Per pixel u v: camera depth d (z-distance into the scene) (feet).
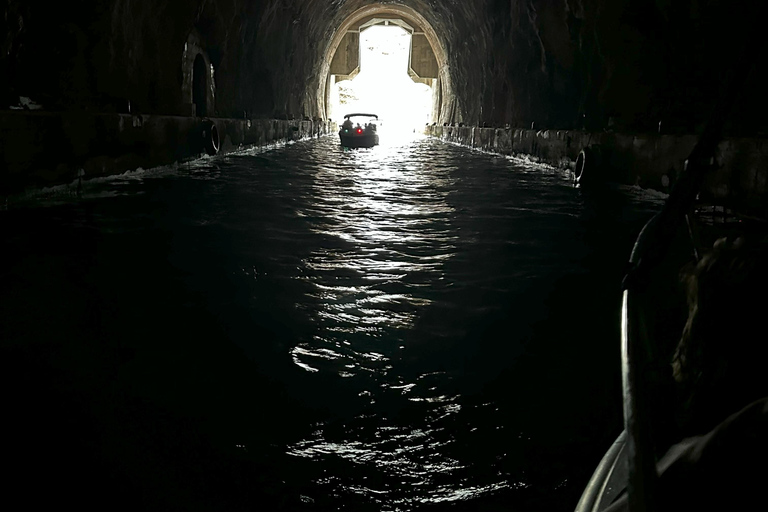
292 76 105.81
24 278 16.89
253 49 80.28
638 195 35.73
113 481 7.79
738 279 3.77
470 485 7.91
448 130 118.73
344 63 153.69
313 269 18.63
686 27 37.22
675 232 4.28
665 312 10.28
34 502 7.33
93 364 11.38
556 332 13.55
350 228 25.23
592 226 26.18
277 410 9.80
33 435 8.86
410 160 64.18
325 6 113.70
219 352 12.11
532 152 60.70
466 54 105.50
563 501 7.57
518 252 21.26
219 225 25.12
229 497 7.54
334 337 13.08
